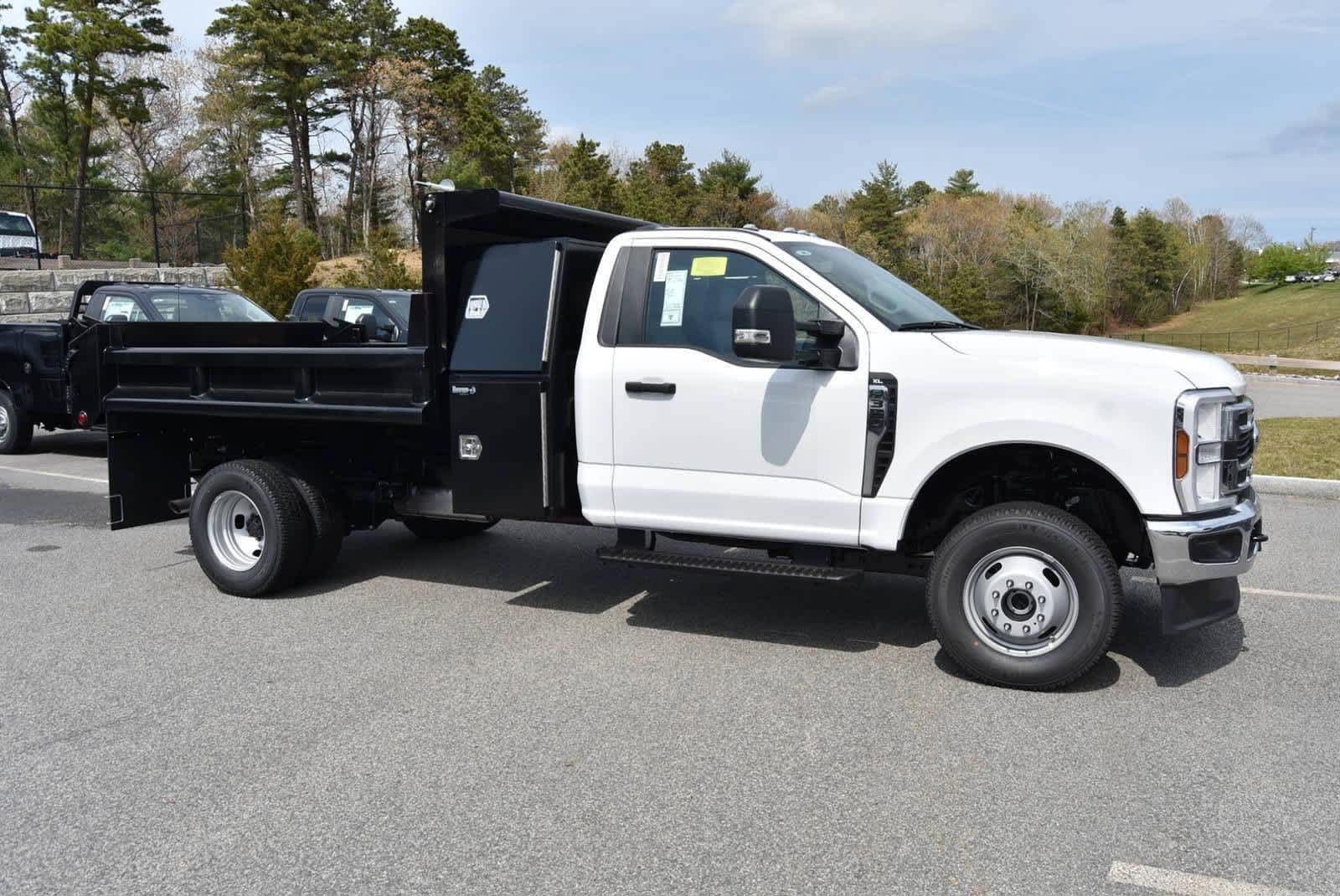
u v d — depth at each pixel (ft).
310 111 209.87
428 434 21.40
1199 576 15.11
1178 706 15.33
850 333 16.67
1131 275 326.24
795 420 16.85
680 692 16.07
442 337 19.60
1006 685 16.07
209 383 22.11
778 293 15.58
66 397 40.75
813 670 17.04
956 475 17.26
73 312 42.75
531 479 18.98
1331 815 11.95
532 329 18.79
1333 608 20.59
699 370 17.47
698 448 17.58
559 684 16.44
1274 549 25.84
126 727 14.88
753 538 17.52
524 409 18.85
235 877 10.84
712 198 232.32
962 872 10.77
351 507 22.81
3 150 186.91
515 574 23.70
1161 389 15.02
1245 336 284.41
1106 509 17.28
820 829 11.68
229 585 21.77
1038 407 15.46
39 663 17.67
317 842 11.51
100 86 166.20
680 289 17.99
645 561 17.85
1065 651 15.60
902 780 12.89
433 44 221.46
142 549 26.50
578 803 12.36
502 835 11.62
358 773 13.26
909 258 268.21
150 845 11.52
